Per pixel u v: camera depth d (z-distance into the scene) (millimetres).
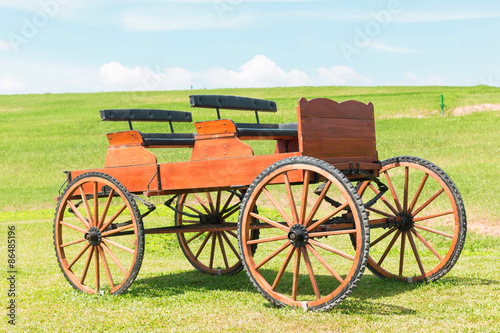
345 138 5953
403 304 5547
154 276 7996
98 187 6699
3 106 55344
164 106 48250
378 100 48031
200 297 6180
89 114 46688
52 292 6621
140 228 6172
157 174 6363
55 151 33188
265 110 7422
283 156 5523
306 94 56594
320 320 4891
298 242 5305
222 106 6520
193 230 6500
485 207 14867
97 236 6469
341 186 5016
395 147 28891
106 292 6465
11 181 26828
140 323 5086
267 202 18984
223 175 5906
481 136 30172
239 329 4730
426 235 12477
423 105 44062
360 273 4922
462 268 7535
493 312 5020
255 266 5559
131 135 6633
